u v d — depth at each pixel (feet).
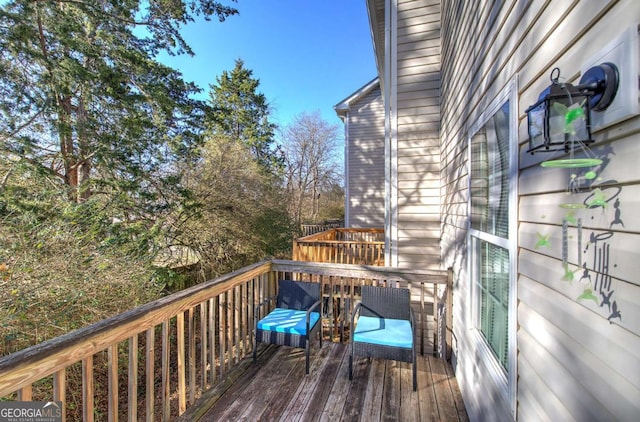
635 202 2.30
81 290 12.02
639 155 2.27
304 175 70.69
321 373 8.34
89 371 4.71
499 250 5.57
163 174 24.70
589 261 2.86
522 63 4.31
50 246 12.77
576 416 3.00
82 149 20.94
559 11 3.32
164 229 23.13
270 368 8.61
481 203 6.77
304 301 9.89
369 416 6.63
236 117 61.62
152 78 24.03
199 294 7.29
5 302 10.34
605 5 2.59
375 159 39.55
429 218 14.26
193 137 26.99
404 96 14.67
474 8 7.42
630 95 2.29
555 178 3.42
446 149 12.23
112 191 21.16
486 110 6.23
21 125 18.39
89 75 19.48
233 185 27.78
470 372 6.87
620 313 2.45
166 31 25.38
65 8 19.89
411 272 9.86
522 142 4.32
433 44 14.26
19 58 17.58
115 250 15.83
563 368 3.24
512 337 4.56
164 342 6.31
